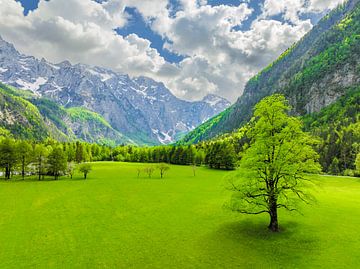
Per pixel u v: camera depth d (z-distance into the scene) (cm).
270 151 4431
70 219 6188
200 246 4425
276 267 3625
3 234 5197
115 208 7212
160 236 4975
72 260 4038
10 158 13312
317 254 3947
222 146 18238
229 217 6028
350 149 16288
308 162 4431
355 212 6094
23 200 8312
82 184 11750
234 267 3669
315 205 6719
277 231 4909
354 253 3947
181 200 8094
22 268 3819
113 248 4462
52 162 13662
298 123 4522
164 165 14688
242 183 4738
